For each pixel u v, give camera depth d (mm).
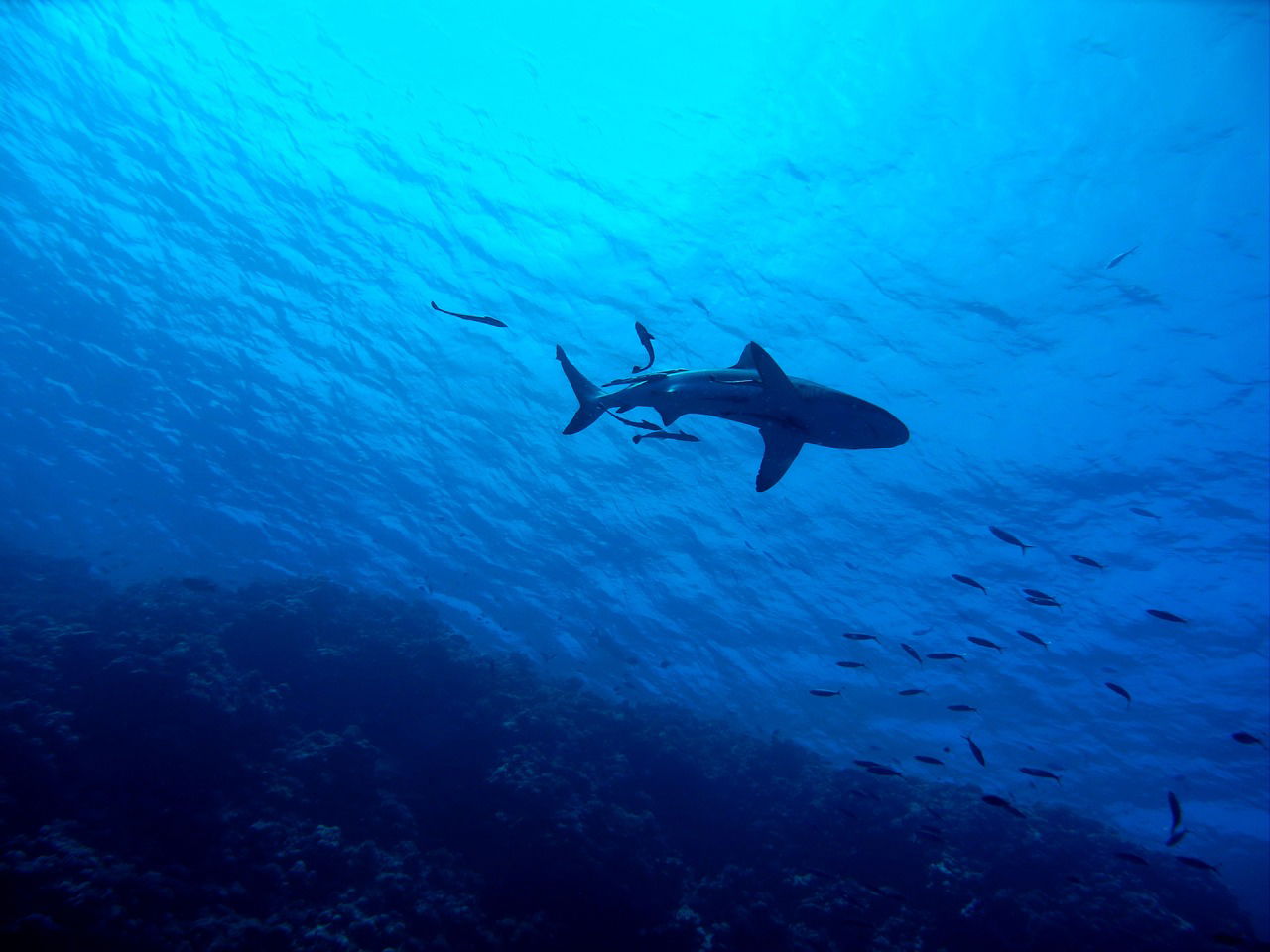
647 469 19000
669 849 11359
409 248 16984
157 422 21625
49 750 8625
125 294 19203
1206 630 18625
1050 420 16016
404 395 19734
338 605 14984
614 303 16766
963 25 11695
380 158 15758
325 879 8984
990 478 17359
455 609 25078
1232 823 24844
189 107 15758
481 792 11172
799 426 4453
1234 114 11281
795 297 15570
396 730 12398
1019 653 21031
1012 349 15094
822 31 12445
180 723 9727
